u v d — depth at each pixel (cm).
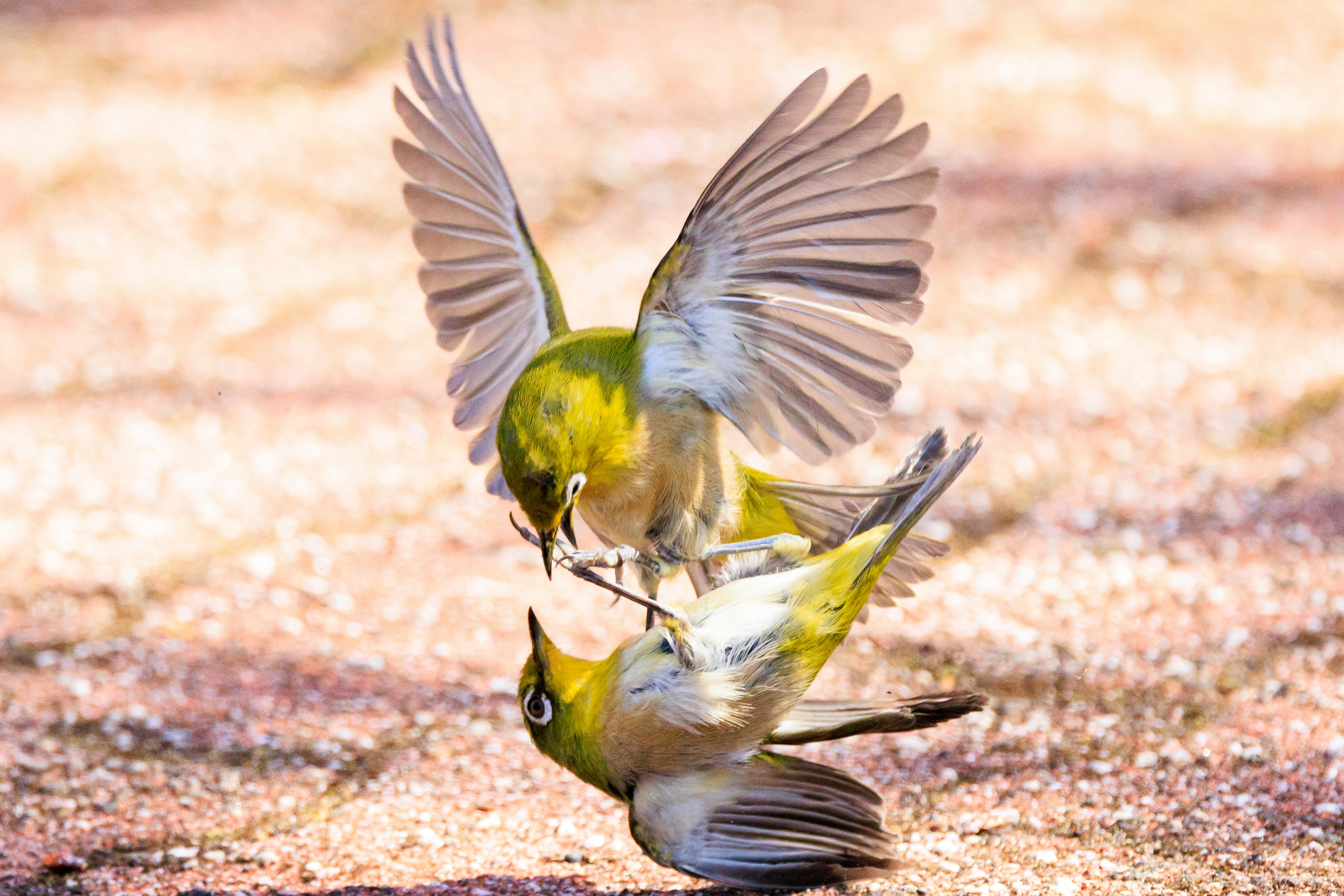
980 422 1405
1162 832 786
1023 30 2392
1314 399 1410
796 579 714
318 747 933
